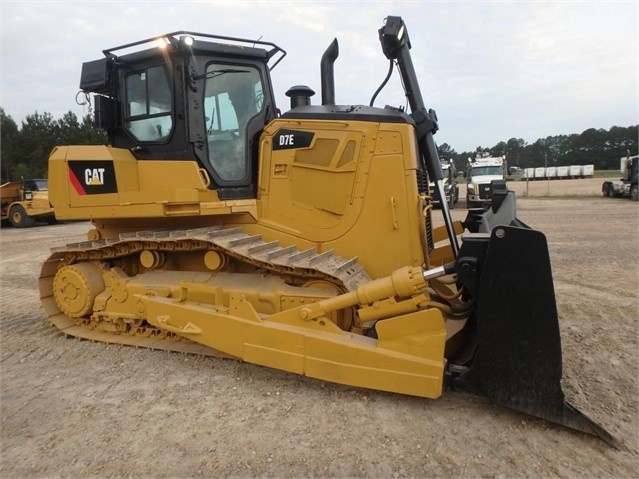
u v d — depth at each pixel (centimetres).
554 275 689
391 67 397
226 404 314
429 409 299
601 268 730
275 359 327
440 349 284
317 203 381
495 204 426
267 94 427
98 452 264
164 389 339
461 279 284
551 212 1708
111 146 441
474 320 307
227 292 373
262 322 334
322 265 339
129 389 342
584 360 377
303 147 383
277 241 393
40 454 263
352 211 369
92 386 349
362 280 342
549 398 264
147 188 416
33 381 361
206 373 365
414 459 250
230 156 408
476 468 241
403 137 353
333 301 316
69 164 417
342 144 368
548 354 260
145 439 275
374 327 333
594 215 1548
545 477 233
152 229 444
